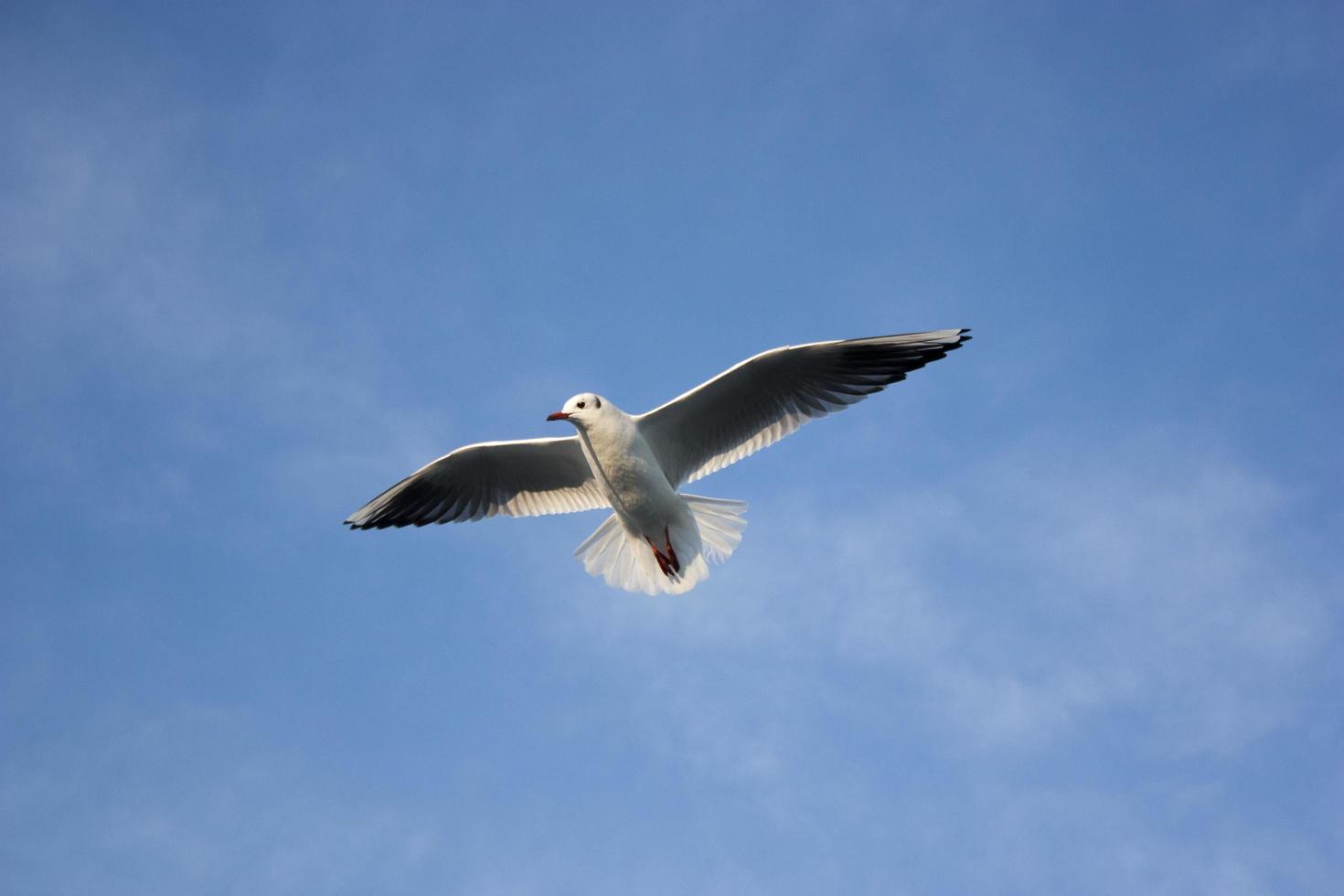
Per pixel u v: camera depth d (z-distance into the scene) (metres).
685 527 13.34
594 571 13.70
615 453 12.80
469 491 14.49
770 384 13.14
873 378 13.07
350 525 14.62
